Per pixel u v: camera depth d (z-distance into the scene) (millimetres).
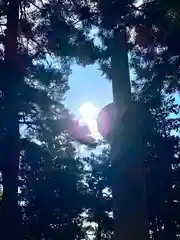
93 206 10125
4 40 10570
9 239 8320
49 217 9172
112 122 6375
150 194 9641
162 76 9320
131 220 5625
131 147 6066
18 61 9977
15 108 9422
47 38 8938
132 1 6570
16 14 11086
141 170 5945
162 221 9797
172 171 9961
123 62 6688
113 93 6570
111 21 6660
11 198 8922
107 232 10281
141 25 7004
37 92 9820
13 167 9211
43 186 9625
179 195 9719
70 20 7980
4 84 9492
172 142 10133
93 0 7348
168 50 8273
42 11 8836
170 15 6824
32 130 10664
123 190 5828
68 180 9922
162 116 10062
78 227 9469
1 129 9289
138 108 6828
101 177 10594
